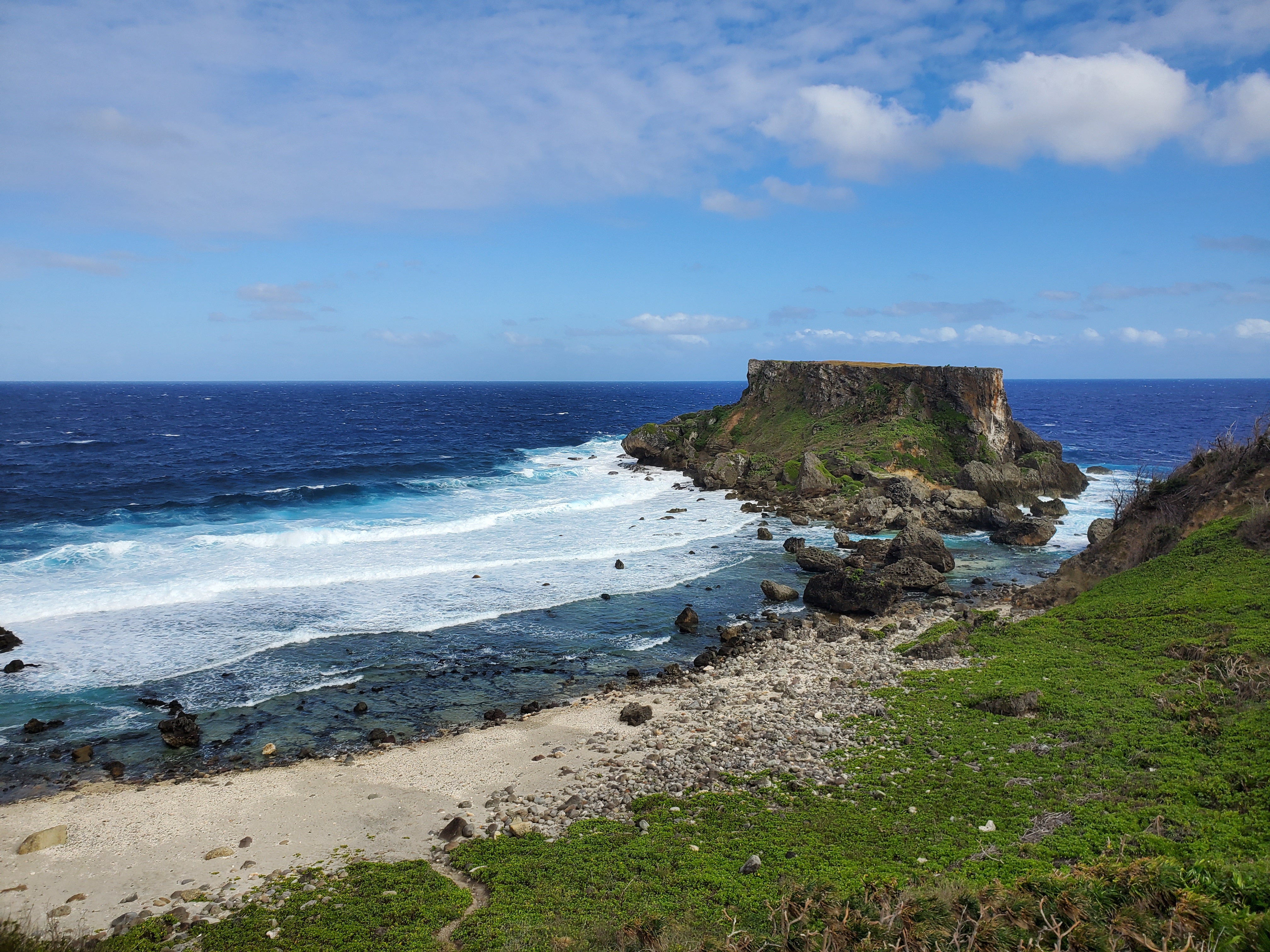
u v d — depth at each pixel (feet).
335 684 102.78
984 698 84.89
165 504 203.10
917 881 51.21
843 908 44.83
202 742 86.99
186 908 56.18
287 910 55.21
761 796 68.74
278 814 71.41
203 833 68.18
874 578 152.15
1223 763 62.23
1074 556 169.68
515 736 87.86
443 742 86.89
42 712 92.22
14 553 151.84
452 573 151.74
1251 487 125.08
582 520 202.18
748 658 112.88
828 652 112.68
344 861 63.10
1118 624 102.12
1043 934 38.75
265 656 110.63
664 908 51.85
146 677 102.06
